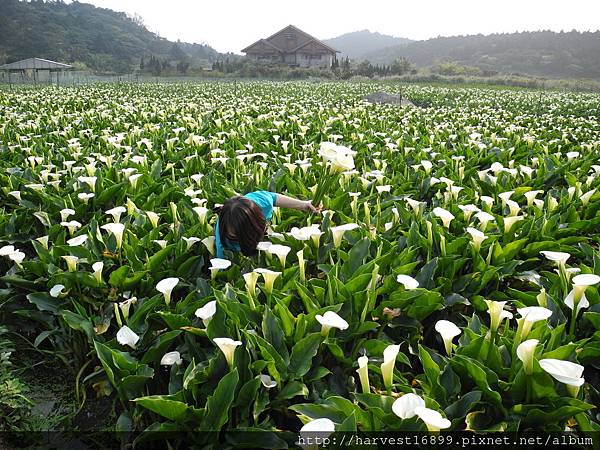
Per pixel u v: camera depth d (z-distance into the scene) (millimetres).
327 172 3273
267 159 4926
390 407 1610
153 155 5047
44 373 2529
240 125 7559
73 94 16422
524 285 2697
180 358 1927
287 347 1957
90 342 2260
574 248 2758
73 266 2426
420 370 2299
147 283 2498
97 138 6309
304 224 3195
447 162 4840
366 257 2482
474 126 8750
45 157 5004
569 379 1364
